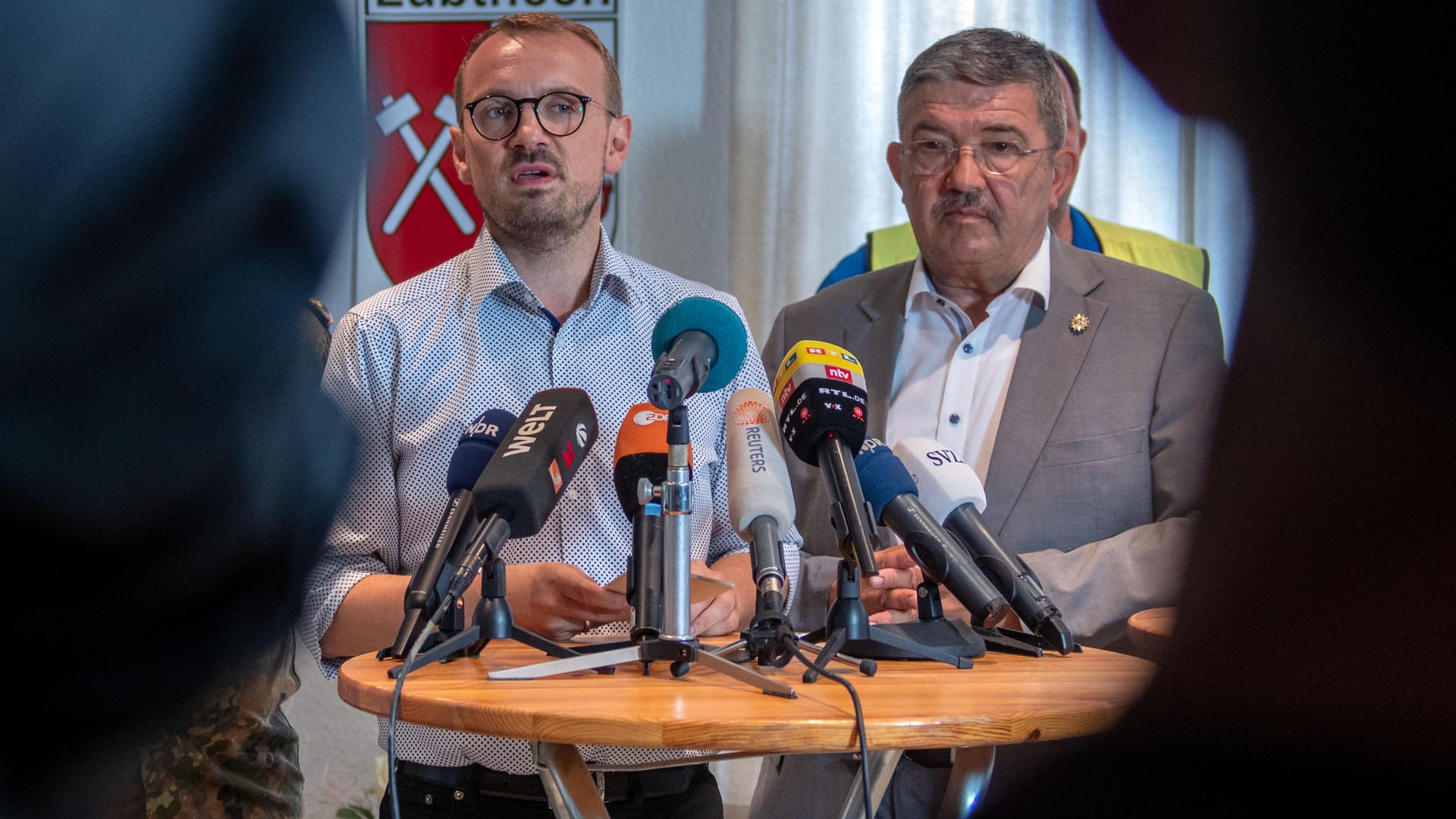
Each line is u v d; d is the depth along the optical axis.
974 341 2.76
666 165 3.91
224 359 0.38
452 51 3.76
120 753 0.42
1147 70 0.45
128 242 0.35
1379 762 0.43
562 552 2.32
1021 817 0.55
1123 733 0.52
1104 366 2.65
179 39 0.34
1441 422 0.41
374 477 2.31
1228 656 0.47
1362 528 0.43
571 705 1.33
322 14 0.38
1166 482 2.53
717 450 2.49
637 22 3.88
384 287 3.76
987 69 2.65
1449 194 0.40
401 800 2.22
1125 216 3.59
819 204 3.74
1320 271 0.43
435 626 1.55
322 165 0.38
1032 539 2.57
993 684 1.49
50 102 0.33
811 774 2.48
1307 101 0.42
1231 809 0.47
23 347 0.35
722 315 1.66
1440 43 0.39
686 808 2.23
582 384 2.40
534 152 2.38
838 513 1.59
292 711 3.69
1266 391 0.45
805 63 3.73
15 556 0.38
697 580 1.69
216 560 0.40
